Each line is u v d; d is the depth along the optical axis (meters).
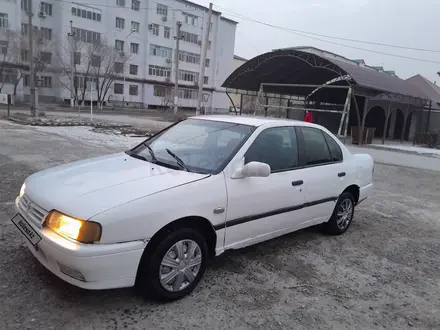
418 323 3.29
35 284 3.33
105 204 2.92
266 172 3.67
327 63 20.30
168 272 3.22
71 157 9.57
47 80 49.84
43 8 48.84
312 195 4.59
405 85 28.27
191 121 4.78
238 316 3.15
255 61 23.34
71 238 2.81
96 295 3.26
